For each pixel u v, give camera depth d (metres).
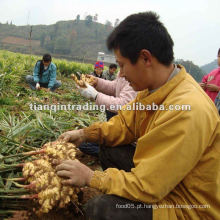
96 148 2.44
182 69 1.34
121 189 1.24
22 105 4.04
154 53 1.21
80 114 3.69
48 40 77.12
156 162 1.17
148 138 1.23
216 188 1.20
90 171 1.33
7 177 1.72
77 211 1.55
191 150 1.13
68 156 1.58
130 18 1.24
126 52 1.23
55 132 2.67
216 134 1.19
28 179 1.50
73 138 1.81
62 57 52.88
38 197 1.39
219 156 1.18
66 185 1.41
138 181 1.21
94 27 93.00
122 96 2.36
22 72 7.32
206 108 1.18
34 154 1.65
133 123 1.74
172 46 1.26
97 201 1.28
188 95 1.21
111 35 1.28
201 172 1.21
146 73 1.27
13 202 1.59
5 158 1.67
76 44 79.50
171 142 1.17
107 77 5.86
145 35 1.19
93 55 74.62
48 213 1.53
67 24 91.06
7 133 2.33
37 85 5.74
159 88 1.30
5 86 4.81
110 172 1.33
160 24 1.24
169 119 1.19
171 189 1.20
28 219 1.52
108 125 1.81
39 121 2.54
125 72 1.31
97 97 2.35
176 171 1.15
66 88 7.79
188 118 1.13
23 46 69.06
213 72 3.61
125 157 1.81
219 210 1.23
